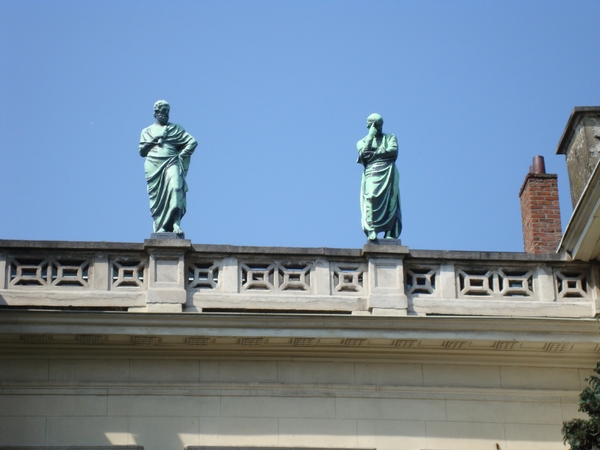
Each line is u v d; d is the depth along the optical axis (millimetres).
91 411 31719
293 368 32531
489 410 32625
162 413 31844
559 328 32656
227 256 32938
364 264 33281
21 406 31625
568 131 35500
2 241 32469
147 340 31797
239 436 31797
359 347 32469
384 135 34562
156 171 33656
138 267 32750
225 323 31688
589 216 32844
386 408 32375
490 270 33688
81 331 31438
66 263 32719
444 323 32281
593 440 30547
